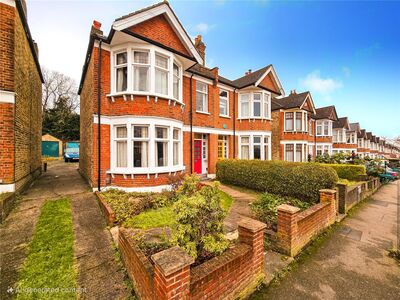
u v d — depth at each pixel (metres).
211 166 12.55
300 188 7.63
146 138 8.05
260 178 9.11
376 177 12.75
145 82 8.25
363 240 5.25
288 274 3.78
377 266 4.07
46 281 3.27
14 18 6.52
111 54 8.24
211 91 12.70
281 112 19.44
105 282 3.30
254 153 14.65
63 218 5.46
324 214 5.77
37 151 12.10
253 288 3.29
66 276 3.39
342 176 13.05
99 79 7.95
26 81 8.72
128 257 3.45
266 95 15.12
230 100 14.24
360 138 40.66
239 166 10.21
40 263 3.68
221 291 2.74
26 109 8.73
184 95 11.04
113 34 7.46
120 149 8.22
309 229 5.01
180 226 3.06
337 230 5.91
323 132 25.39
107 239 4.60
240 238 3.48
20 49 7.54
